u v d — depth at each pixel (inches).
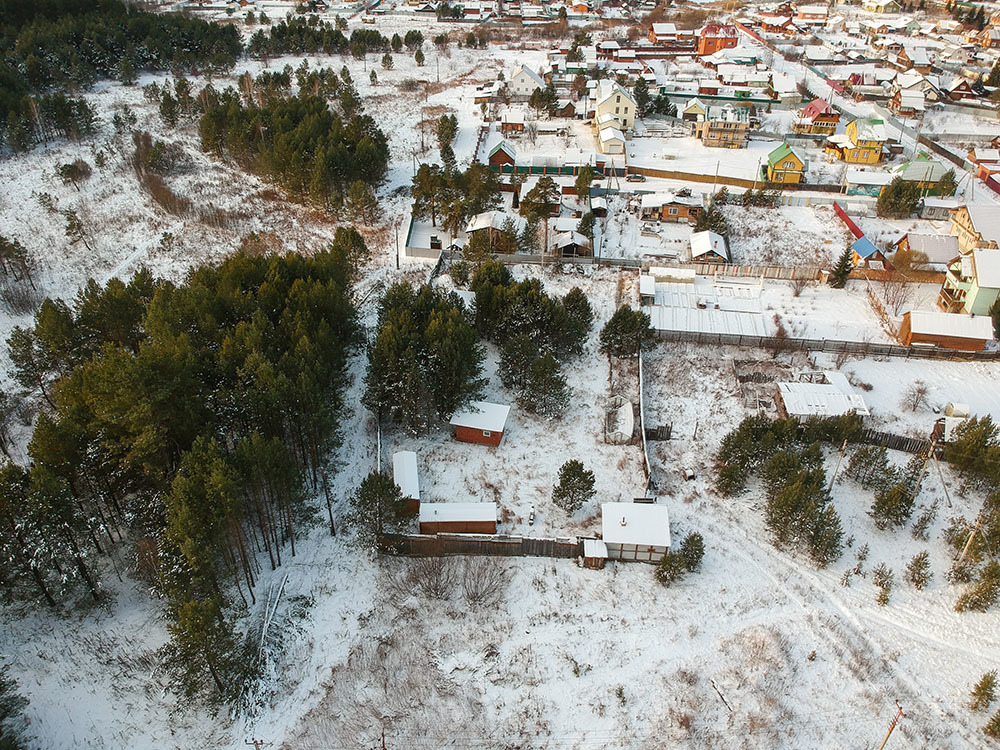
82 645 1695.4
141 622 1753.2
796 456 2102.6
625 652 1717.5
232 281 2474.2
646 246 3553.2
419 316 2536.9
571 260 3351.4
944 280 3164.4
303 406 1942.7
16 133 4377.5
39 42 5629.9
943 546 1995.6
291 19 7244.1
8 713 1519.4
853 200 3961.6
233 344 2090.3
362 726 1555.1
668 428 2361.0
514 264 3344.0
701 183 4249.5
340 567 1916.8
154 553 1685.5
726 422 2429.9
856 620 1806.1
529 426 2404.0
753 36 7667.3
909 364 2691.9
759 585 1892.2
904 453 2272.4
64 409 1815.9
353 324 2591.0
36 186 4065.0
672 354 2758.4
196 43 6392.7
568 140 4820.4
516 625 1775.3
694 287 3174.2
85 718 1551.4
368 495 1850.4
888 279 3213.6
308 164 3828.7
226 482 1603.1
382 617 1788.9
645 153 4638.3
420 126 5012.3
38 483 1616.6
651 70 6058.1
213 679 1609.3
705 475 2225.6
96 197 3959.2
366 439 2342.5
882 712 1608.0
